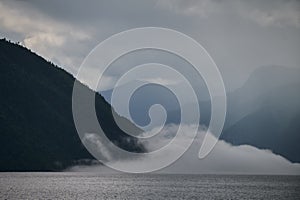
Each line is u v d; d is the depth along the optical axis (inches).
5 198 5334.6
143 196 5984.3
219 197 6018.7
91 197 5713.6
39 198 5433.1
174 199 5625.0
